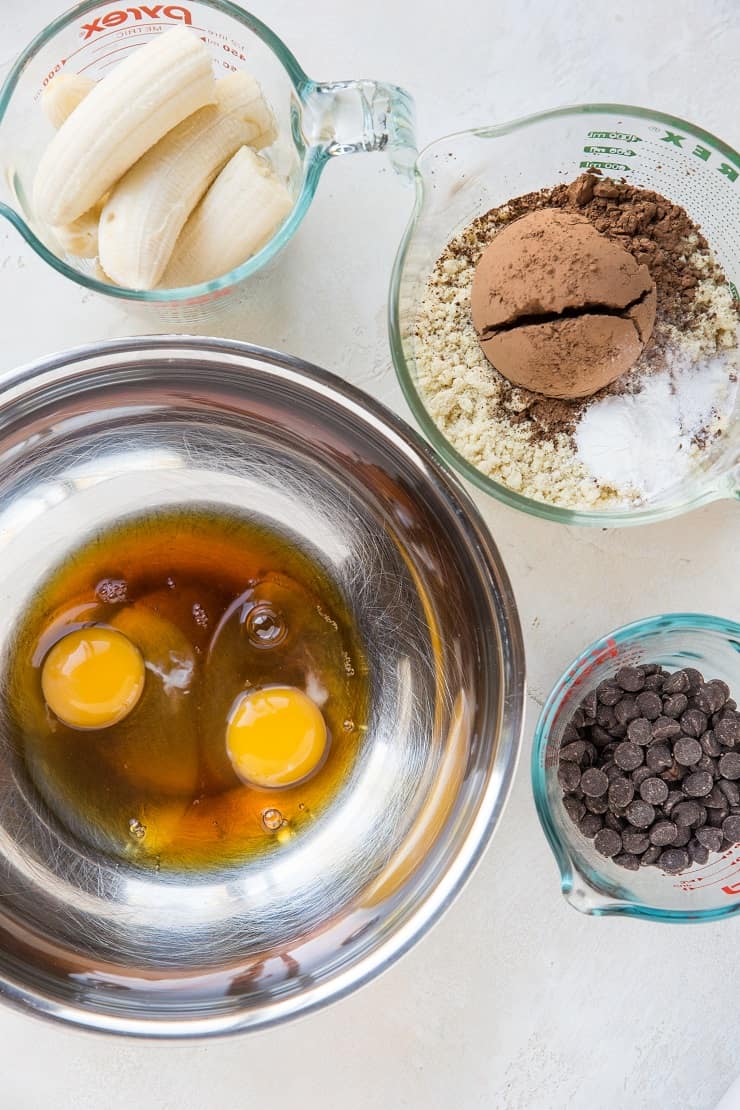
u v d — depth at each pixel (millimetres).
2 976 588
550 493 628
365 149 594
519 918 656
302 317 647
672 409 632
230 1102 651
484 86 651
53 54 600
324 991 580
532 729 654
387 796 635
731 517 660
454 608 616
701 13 652
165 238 588
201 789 645
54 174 578
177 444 630
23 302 640
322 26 647
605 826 633
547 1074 659
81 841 634
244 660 650
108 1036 579
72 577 641
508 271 604
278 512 643
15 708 636
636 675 630
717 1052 662
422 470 588
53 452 619
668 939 663
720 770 627
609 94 654
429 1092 657
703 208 635
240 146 600
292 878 636
